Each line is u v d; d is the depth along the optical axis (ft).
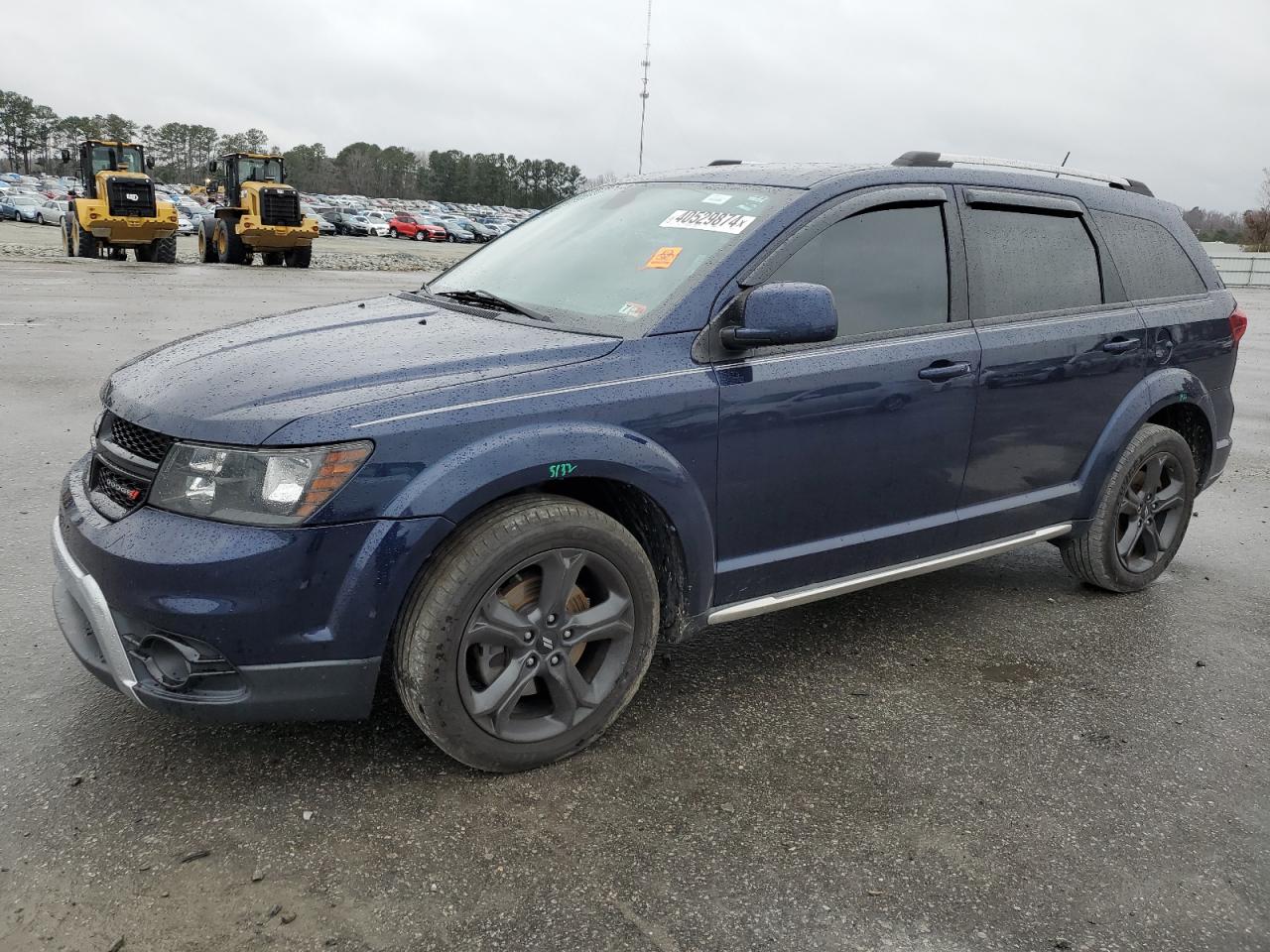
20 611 12.55
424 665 8.75
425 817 8.78
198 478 8.36
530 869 8.17
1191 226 15.99
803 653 12.65
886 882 8.25
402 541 8.48
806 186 11.34
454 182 501.97
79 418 23.03
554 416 9.18
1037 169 13.85
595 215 12.83
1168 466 15.07
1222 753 10.63
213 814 8.68
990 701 11.57
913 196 11.94
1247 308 79.05
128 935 7.24
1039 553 17.22
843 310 11.24
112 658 8.62
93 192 85.15
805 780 9.71
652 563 10.58
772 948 7.43
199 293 55.36
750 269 10.59
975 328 12.31
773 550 11.08
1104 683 12.18
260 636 8.30
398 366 9.19
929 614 14.17
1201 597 15.29
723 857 8.45
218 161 93.81
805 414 10.73
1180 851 8.87
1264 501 21.29
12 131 556.51
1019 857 8.68
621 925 7.58
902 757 10.24
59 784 8.98
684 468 9.96
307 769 9.42
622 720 10.70
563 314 10.80
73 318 40.52
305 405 8.51
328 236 197.16
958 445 12.23
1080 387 13.42
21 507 16.56
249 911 7.54
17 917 7.34
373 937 7.34
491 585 8.90
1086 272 13.84
